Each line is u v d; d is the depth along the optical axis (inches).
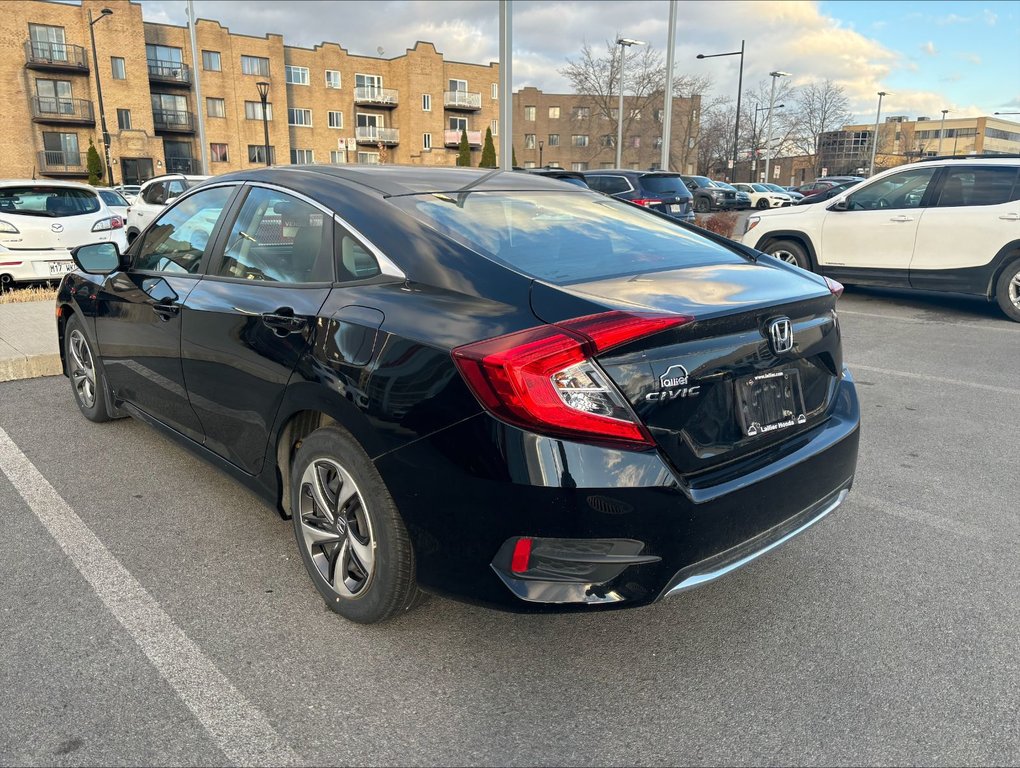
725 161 2405.3
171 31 1908.2
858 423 113.3
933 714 89.4
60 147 1763.0
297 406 105.5
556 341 80.4
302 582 118.0
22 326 275.6
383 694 92.4
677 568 86.4
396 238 102.9
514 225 111.8
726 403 91.7
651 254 112.1
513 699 91.9
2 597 112.0
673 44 786.8
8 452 170.6
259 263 122.1
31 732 84.5
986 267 337.1
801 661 99.7
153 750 82.4
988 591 117.3
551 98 2992.1
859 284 378.6
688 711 90.0
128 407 165.0
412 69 2319.1
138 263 157.2
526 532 82.9
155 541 130.6
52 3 1697.8
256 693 92.0
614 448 81.6
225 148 2028.8
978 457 175.2
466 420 84.0
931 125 4778.5
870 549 131.2
